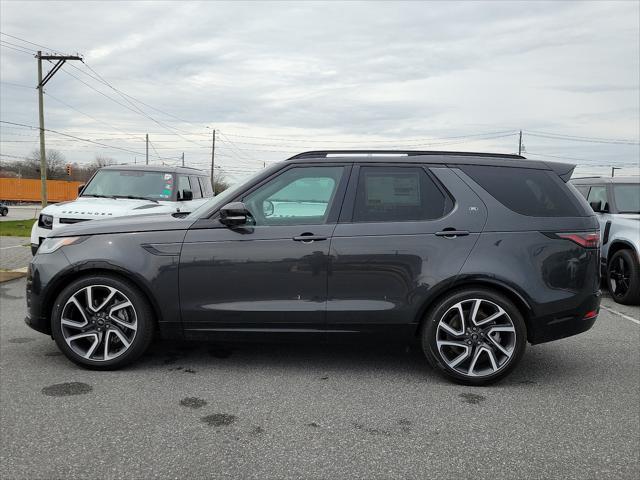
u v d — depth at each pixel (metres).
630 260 7.20
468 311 4.08
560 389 4.03
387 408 3.61
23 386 3.89
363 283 4.07
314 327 4.12
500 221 4.11
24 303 6.89
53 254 4.23
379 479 2.70
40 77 33.72
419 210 4.16
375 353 4.86
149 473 2.71
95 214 7.91
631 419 3.48
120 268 4.11
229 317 4.12
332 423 3.35
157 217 4.50
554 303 4.05
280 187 4.23
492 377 4.04
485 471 2.79
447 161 4.26
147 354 4.71
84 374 4.17
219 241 4.12
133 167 9.92
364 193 4.20
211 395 3.79
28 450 2.92
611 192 8.29
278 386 3.99
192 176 10.48
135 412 3.46
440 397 3.83
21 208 56.00
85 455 2.88
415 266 4.05
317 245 4.08
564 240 4.11
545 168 4.31
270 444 3.05
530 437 3.20
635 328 6.00
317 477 2.70
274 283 4.10
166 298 4.13
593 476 2.75
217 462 2.83
